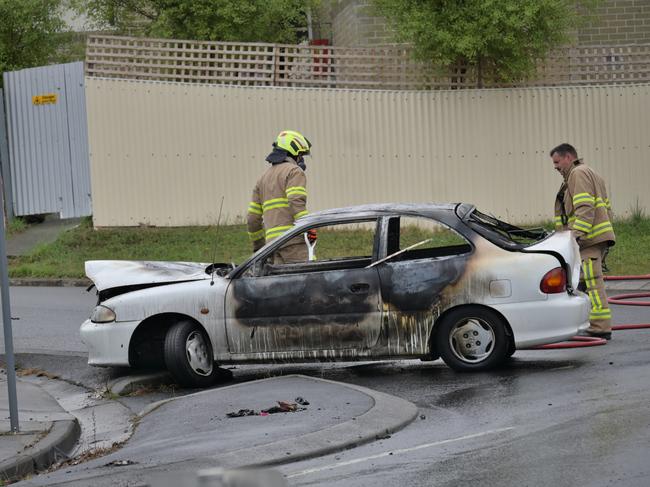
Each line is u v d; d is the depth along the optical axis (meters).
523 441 11.36
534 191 33.22
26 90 35.03
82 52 39.22
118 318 16.77
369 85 33.62
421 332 15.66
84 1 36.97
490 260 15.57
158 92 33.25
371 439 11.98
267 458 11.29
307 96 33.22
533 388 14.16
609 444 10.93
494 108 33.09
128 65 33.41
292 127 33.25
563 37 32.88
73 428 14.03
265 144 33.25
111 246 31.77
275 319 16.11
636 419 11.91
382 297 15.75
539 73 33.53
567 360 16.19
